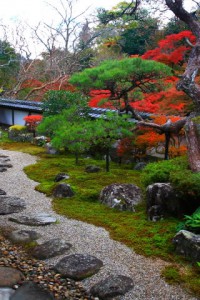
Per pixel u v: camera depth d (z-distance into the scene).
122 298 3.94
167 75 8.71
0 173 9.66
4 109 18.91
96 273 4.45
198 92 8.04
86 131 8.66
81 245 5.23
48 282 4.27
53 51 22.25
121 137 8.80
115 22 21.39
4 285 4.12
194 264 4.50
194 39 10.16
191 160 6.40
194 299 3.88
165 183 6.18
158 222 5.84
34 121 14.05
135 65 8.43
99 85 8.49
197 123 6.85
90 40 22.97
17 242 5.32
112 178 8.71
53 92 12.85
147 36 19.72
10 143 14.46
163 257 4.77
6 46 22.44
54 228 5.86
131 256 4.86
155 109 9.65
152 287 4.12
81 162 10.73
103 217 6.31
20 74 21.73
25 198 7.54
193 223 5.11
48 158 11.59
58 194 7.60
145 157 10.45
